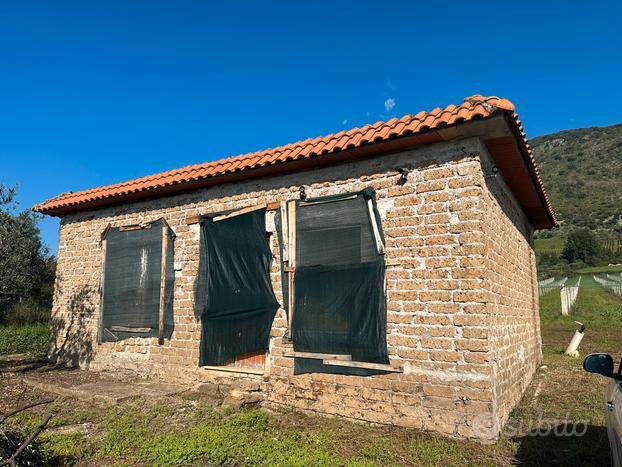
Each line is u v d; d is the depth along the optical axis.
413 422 5.88
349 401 6.40
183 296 8.53
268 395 7.17
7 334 14.48
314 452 5.04
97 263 10.09
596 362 3.72
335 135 7.07
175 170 9.10
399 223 6.36
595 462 4.80
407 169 6.41
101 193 9.72
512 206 8.52
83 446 5.35
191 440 5.31
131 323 9.20
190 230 8.66
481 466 4.74
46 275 17.39
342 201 6.89
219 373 7.79
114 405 7.09
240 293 7.78
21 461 4.36
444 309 5.85
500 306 6.56
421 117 6.18
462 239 5.86
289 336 7.05
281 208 7.49
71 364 10.14
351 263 6.66
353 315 6.53
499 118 5.46
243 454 4.96
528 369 8.91
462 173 5.99
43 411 6.88
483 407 5.45
